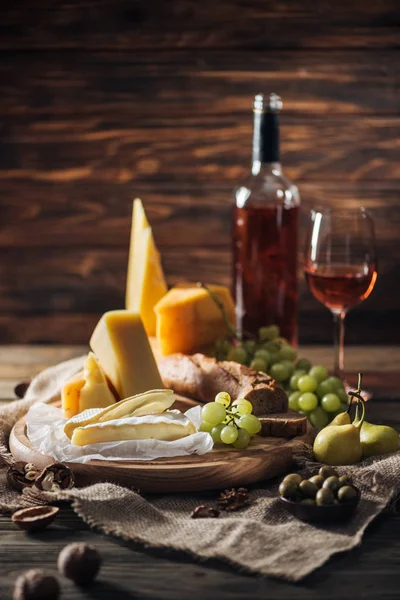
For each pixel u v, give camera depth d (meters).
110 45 2.16
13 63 2.18
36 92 2.19
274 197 1.69
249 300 1.72
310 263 1.63
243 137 2.19
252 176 1.72
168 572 1.00
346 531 1.08
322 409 1.50
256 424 1.29
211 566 1.02
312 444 1.37
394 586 0.97
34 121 2.20
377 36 2.14
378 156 2.19
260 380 1.41
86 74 2.18
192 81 2.18
